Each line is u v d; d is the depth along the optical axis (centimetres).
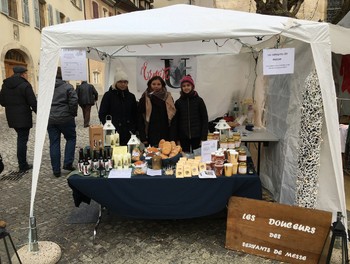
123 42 237
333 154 243
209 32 232
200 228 291
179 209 257
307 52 266
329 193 257
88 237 276
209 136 314
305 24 231
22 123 438
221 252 250
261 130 411
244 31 232
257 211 243
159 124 358
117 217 314
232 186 253
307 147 252
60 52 241
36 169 246
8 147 623
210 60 498
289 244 235
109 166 271
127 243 266
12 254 218
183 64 503
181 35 232
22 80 435
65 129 439
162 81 362
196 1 794
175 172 259
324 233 227
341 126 429
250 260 239
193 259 241
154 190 253
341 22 447
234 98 507
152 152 296
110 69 504
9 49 1184
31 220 240
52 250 243
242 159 266
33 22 1380
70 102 425
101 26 239
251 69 491
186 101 357
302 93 259
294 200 283
